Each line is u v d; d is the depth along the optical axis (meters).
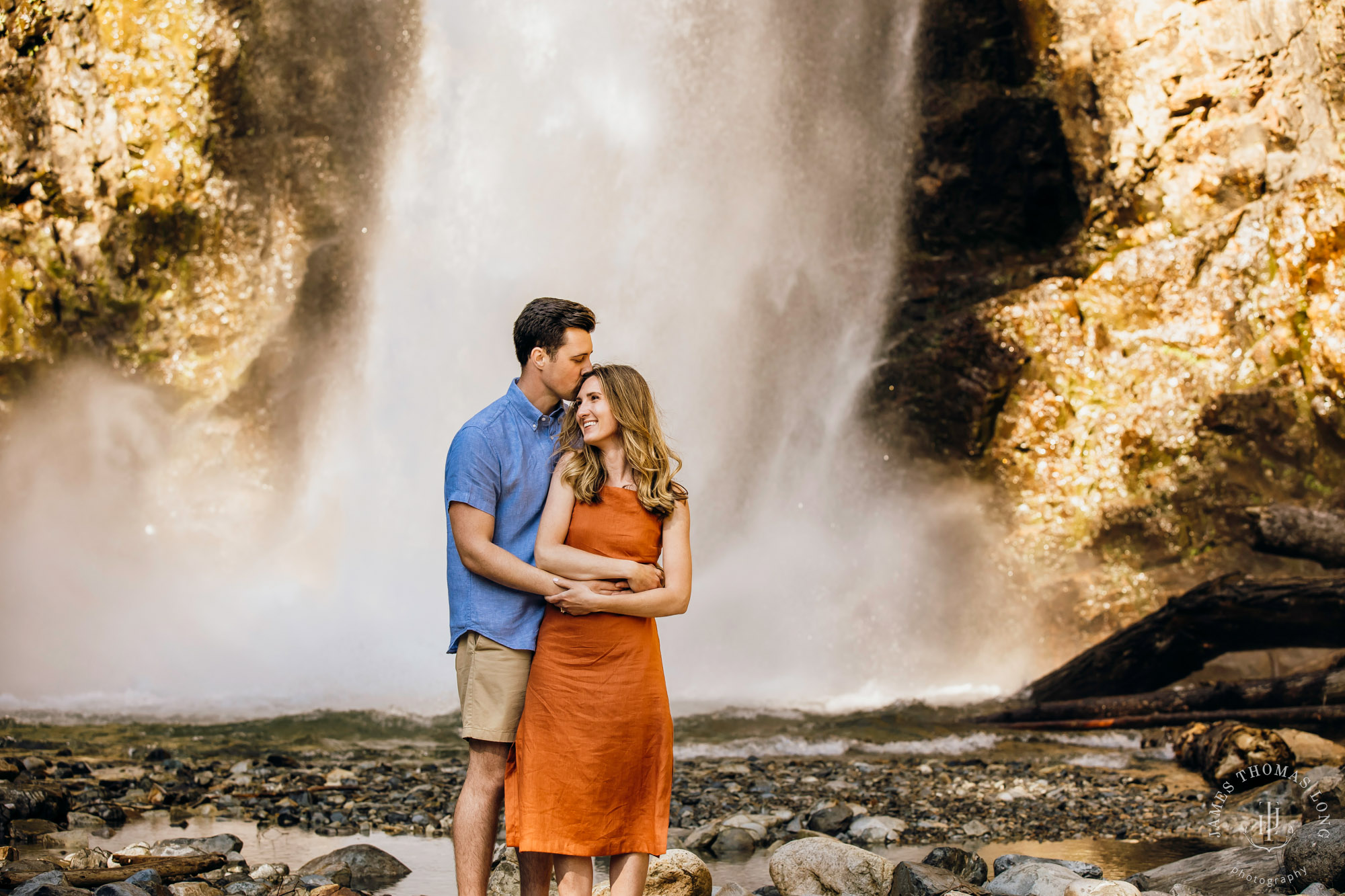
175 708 9.09
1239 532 12.83
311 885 3.66
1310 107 12.91
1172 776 6.70
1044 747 8.12
